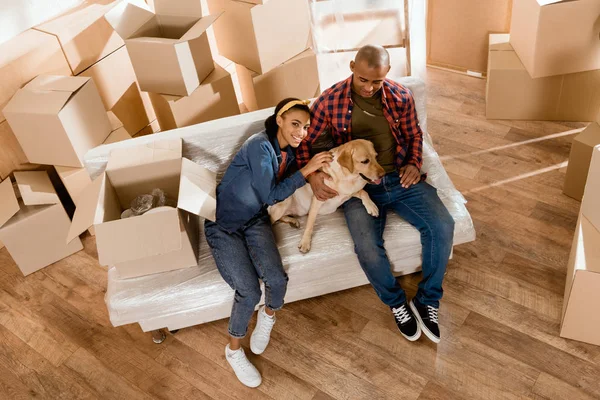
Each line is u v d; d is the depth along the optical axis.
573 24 2.74
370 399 2.06
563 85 3.01
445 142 3.13
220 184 2.10
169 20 2.90
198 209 1.93
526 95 3.10
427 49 3.67
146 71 2.82
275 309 2.12
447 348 2.18
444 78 3.62
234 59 3.18
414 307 2.25
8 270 2.74
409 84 2.36
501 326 2.23
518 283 2.38
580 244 2.00
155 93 2.95
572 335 2.14
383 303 2.37
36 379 2.27
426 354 2.17
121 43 2.98
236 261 2.03
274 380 2.16
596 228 2.06
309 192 2.20
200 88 2.90
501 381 2.06
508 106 3.17
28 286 2.65
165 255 2.09
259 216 2.14
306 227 2.16
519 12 2.97
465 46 3.50
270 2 2.83
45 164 2.79
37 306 2.56
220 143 2.29
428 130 3.22
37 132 2.52
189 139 2.27
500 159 2.98
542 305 2.29
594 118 3.10
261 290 2.15
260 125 2.29
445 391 2.05
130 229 1.84
